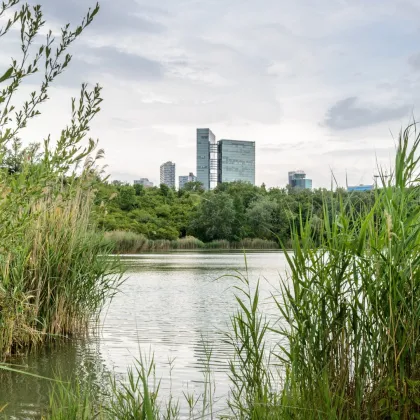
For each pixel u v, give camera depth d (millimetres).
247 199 84688
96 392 5176
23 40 2777
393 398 3502
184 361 6516
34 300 7680
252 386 4152
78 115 3039
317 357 3918
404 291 3840
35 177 2998
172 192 83312
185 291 14289
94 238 8938
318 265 4129
